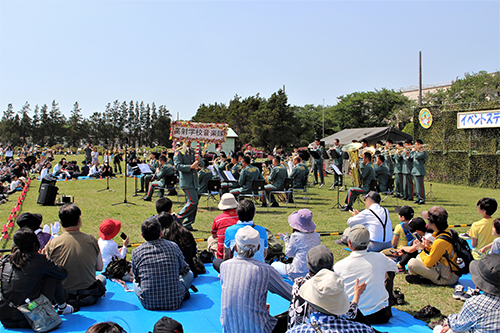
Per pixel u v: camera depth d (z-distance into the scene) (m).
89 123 101.25
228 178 10.92
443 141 18.34
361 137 21.80
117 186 17.08
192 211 8.35
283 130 56.72
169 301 4.11
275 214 10.21
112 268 4.95
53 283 3.66
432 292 4.80
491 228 5.37
